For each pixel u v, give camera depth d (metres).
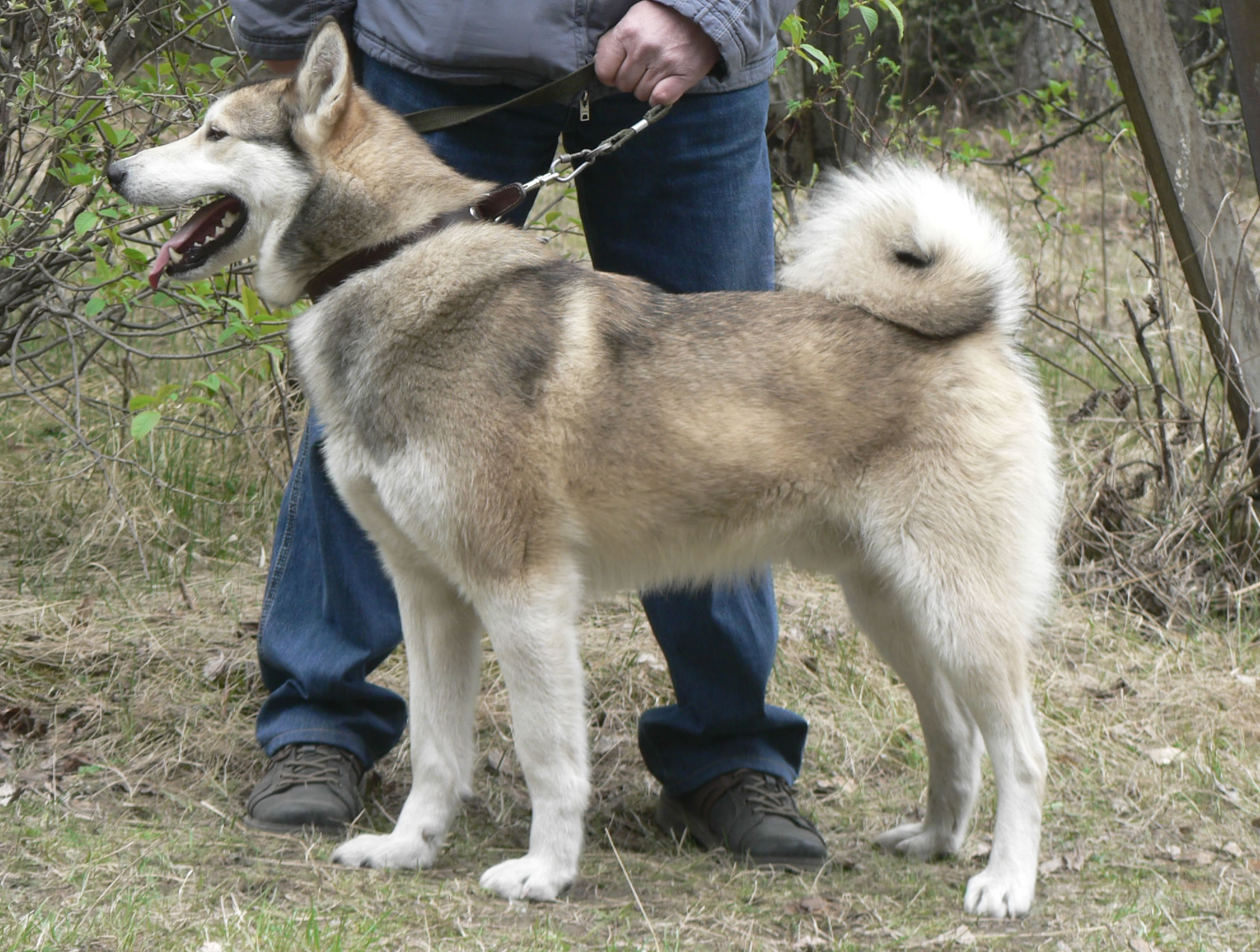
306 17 4.30
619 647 5.82
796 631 6.12
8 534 6.51
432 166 4.00
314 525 4.57
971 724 4.34
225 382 5.93
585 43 4.09
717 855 4.34
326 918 3.52
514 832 4.44
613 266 4.47
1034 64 15.22
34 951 3.16
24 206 5.82
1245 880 4.21
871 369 3.97
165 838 4.01
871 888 4.09
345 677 4.38
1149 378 7.38
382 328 3.77
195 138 4.06
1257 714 5.59
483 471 3.70
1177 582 6.68
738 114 4.31
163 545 6.54
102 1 5.58
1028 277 8.49
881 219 4.12
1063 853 4.38
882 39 11.41
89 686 5.09
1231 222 6.58
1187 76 6.59
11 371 7.32
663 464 3.89
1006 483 3.98
